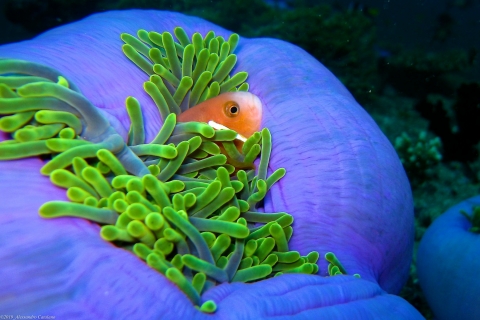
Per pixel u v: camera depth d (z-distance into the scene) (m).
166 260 0.17
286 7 1.04
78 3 0.97
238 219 0.20
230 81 0.26
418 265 0.34
